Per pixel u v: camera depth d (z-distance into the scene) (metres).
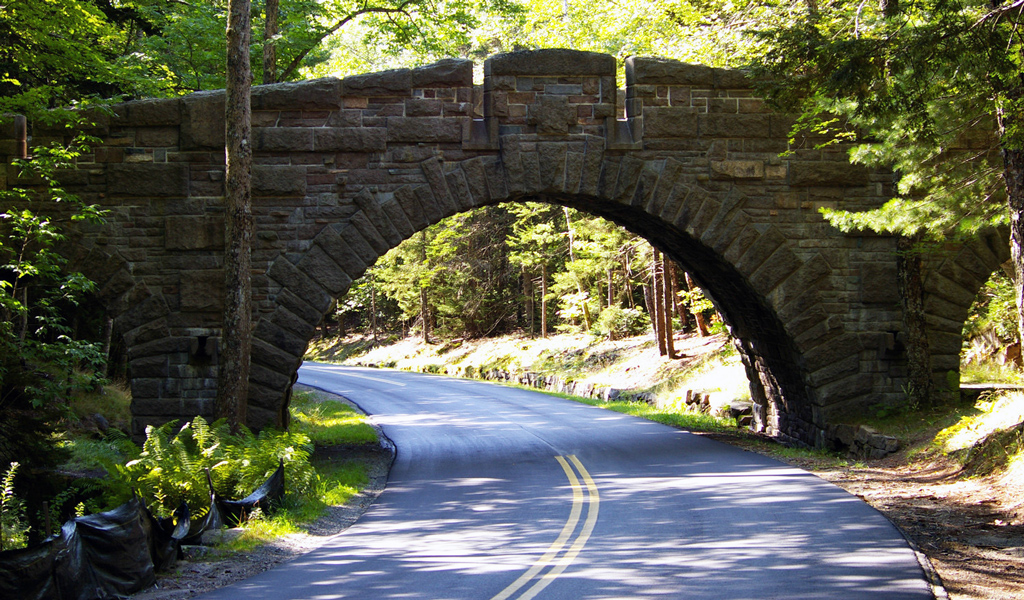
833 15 16.33
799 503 10.73
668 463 14.88
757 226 16.73
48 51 17.98
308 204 15.97
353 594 7.14
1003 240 17.19
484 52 45.09
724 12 21.98
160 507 10.45
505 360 42.16
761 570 7.48
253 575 8.05
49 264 14.12
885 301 16.92
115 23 22.53
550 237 40.69
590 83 16.38
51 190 14.24
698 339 33.72
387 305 62.78
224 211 15.88
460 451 17.30
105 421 18.33
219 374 13.87
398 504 11.80
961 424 13.99
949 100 11.73
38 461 12.33
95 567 7.26
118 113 15.79
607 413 25.02
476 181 16.16
